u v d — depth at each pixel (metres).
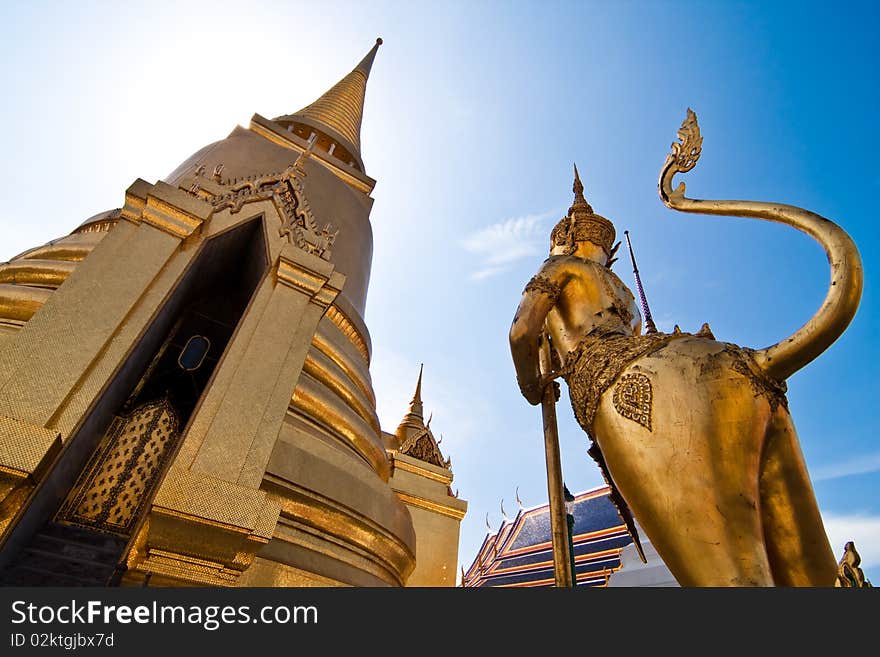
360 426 10.45
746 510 2.16
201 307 9.11
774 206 2.61
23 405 5.19
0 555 5.13
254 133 16.34
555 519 3.03
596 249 3.76
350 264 14.70
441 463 16.58
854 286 2.17
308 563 7.76
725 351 2.51
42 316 5.80
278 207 8.63
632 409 2.49
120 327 6.13
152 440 7.82
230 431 6.07
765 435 2.35
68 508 6.86
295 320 7.38
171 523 5.22
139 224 7.08
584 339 3.04
